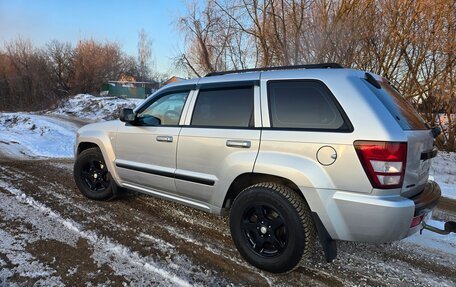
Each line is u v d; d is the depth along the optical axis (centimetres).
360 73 293
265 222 296
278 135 291
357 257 336
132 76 5156
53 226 374
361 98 266
